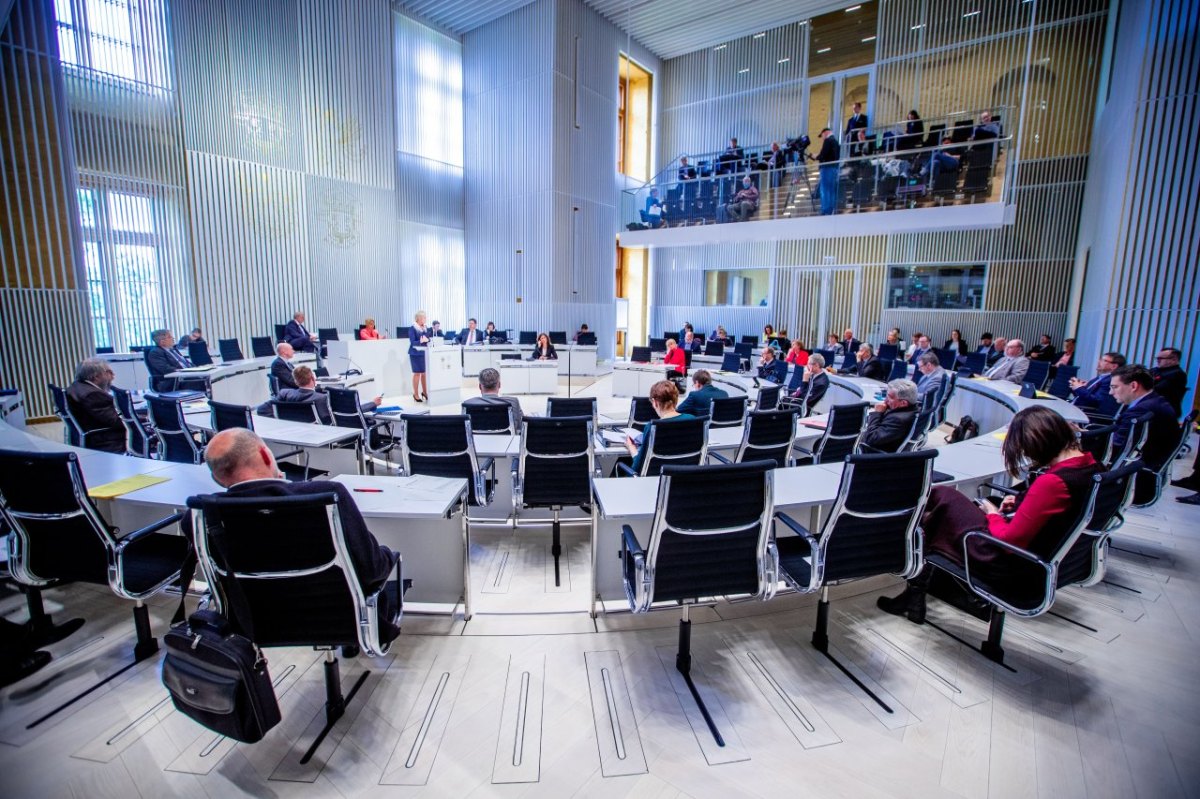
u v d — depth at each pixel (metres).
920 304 13.53
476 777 1.96
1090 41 11.40
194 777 1.95
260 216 10.89
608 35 14.27
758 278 15.57
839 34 14.01
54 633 2.70
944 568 2.63
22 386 8.08
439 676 2.49
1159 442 3.67
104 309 9.12
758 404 5.79
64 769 1.98
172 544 2.67
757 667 2.58
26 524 2.27
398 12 12.98
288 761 2.02
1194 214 7.05
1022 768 2.02
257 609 1.87
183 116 9.75
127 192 9.24
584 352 13.00
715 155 12.61
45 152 8.12
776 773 1.98
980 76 12.59
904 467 2.23
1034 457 2.44
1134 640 2.85
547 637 2.79
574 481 3.48
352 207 12.36
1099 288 8.36
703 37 15.23
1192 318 7.14
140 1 9.16
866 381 8.03
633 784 1.94
